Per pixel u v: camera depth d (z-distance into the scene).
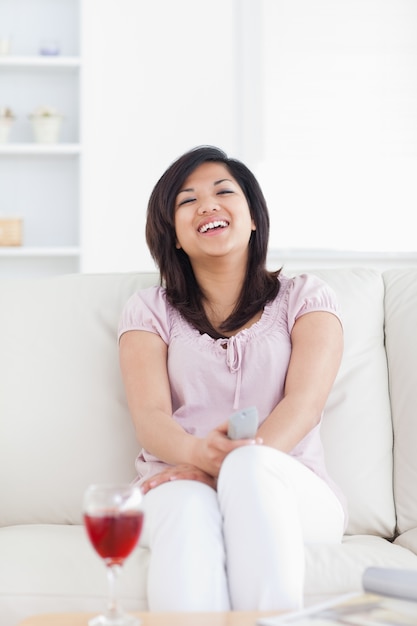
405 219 5.11
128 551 1.29
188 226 2.18
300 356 2.05
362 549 1.79
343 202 5.11
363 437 2.14
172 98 5.21
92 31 5.16
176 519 1.57
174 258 2.24
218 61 5.21
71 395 2.17
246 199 2.23
